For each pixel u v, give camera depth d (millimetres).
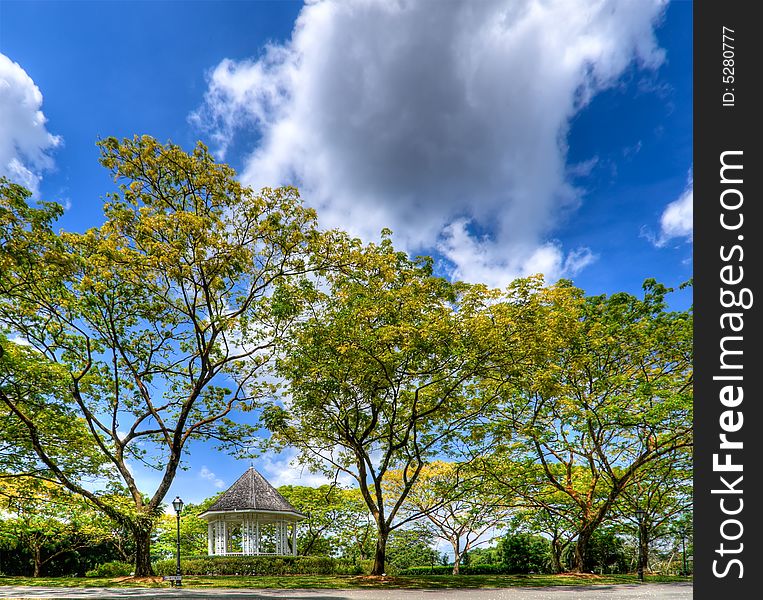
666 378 25891
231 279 22781
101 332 23250
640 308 28188
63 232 20641
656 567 40625
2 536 29734
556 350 23844
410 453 25484
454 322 21672
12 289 19859
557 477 29781
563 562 35844
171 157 22172
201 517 30016
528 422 27203
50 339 23641
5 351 20703
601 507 28297
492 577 24328
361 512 39406
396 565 41312
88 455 24562
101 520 27078
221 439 25297
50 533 31031
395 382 23266
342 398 23938
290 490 40312
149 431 25047
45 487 22328
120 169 22172
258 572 26016
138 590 18062
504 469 27516
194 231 20656
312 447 26469
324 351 22641
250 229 23125
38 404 22328
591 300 29375
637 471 27594
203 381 24062
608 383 27016
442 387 23906
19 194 17562
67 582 21219
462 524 36969
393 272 23359
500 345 21609
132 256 20719
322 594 16859
